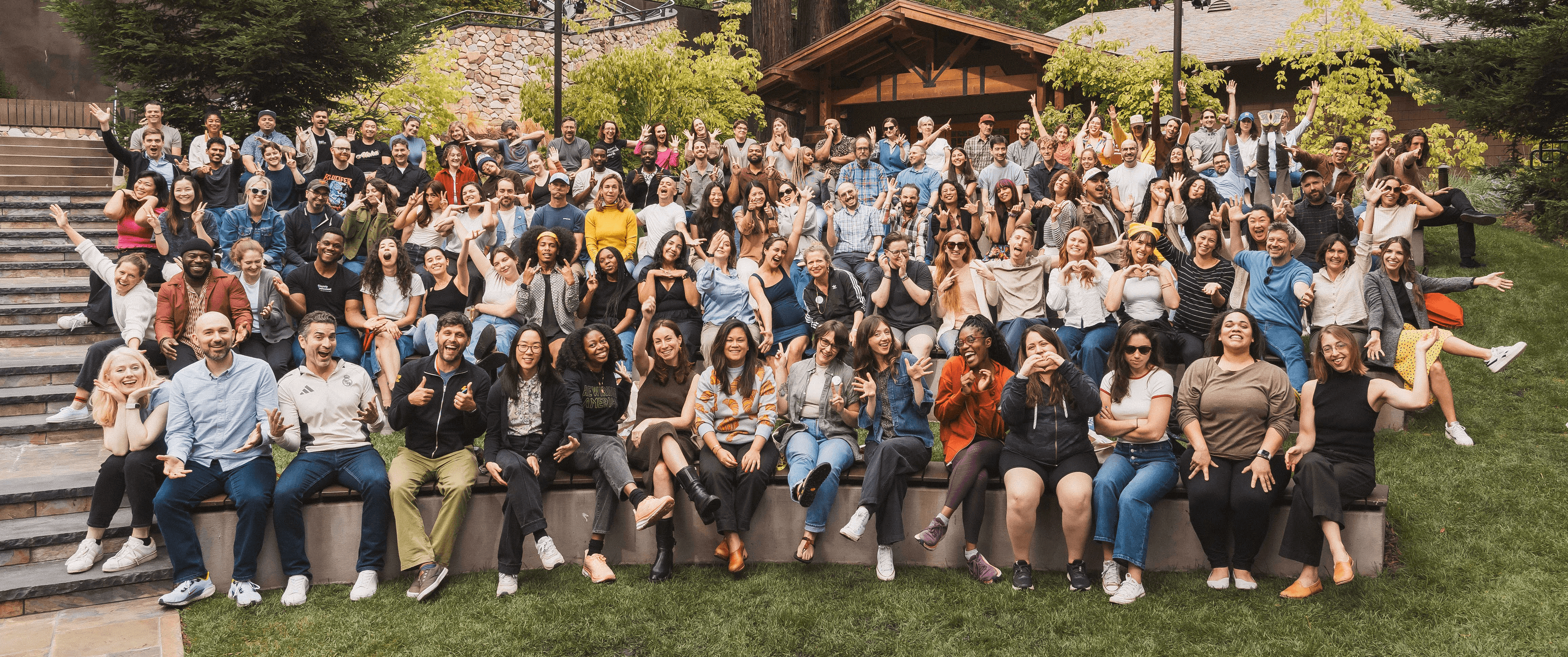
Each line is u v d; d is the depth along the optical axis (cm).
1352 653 439
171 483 508
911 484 559
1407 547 527
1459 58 1022
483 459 573
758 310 736
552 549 536
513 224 906
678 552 566
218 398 525
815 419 583
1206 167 1008
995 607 497
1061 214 841
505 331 727
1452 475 595
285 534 520
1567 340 766
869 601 508
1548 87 952
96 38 1174
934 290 770
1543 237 984
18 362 702
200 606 504
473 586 532
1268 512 498
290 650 461
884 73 1873
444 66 1650
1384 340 671
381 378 686
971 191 951
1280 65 1594
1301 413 522
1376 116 1295
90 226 989
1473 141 1204
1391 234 809
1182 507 534
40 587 494
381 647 464
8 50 1748
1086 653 447
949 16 1673
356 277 722
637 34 2097
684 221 917
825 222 952
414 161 1082
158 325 644
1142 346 530
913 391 569
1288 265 686
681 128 1556
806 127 1945
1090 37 1509
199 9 1174
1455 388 718
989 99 1853
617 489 546
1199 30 1803
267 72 1185
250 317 666
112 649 457
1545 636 444
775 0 2036
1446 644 443
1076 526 513
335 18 1198
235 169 910
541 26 1928
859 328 571
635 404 697
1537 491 569
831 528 564
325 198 828
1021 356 539
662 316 761
